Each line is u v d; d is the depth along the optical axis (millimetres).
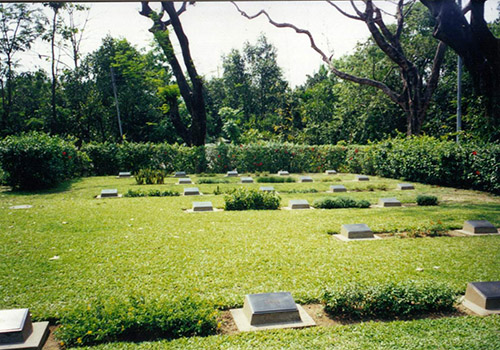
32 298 4480
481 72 14445
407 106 21328
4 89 34625
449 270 5430
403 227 7980
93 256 6004
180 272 5309
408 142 17781
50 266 5555
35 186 14508
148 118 38656
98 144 20578
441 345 3490
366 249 6473
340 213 9586
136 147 20469
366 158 20047
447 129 28781
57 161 15109
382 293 4258
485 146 13453
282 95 40406
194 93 22266
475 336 3646
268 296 4188
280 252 6254
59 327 3818
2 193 13398
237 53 47188
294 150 21828
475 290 4406
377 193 13312
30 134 16516
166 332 3775
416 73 20688
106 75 36656
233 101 47062
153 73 24891
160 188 14273
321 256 6059
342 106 32594
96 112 35719
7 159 13914
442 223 8281
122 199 11820
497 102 14312
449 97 29359
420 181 16500
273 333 3729
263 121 39469
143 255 6059
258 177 18062
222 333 3791
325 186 15016
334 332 3756
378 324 3908
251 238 7117
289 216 9195
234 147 21453
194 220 8672
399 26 21344
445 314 4223
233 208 10273
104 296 4516
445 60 29656
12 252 6227
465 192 13523
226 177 18562
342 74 22422
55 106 34031
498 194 13031
